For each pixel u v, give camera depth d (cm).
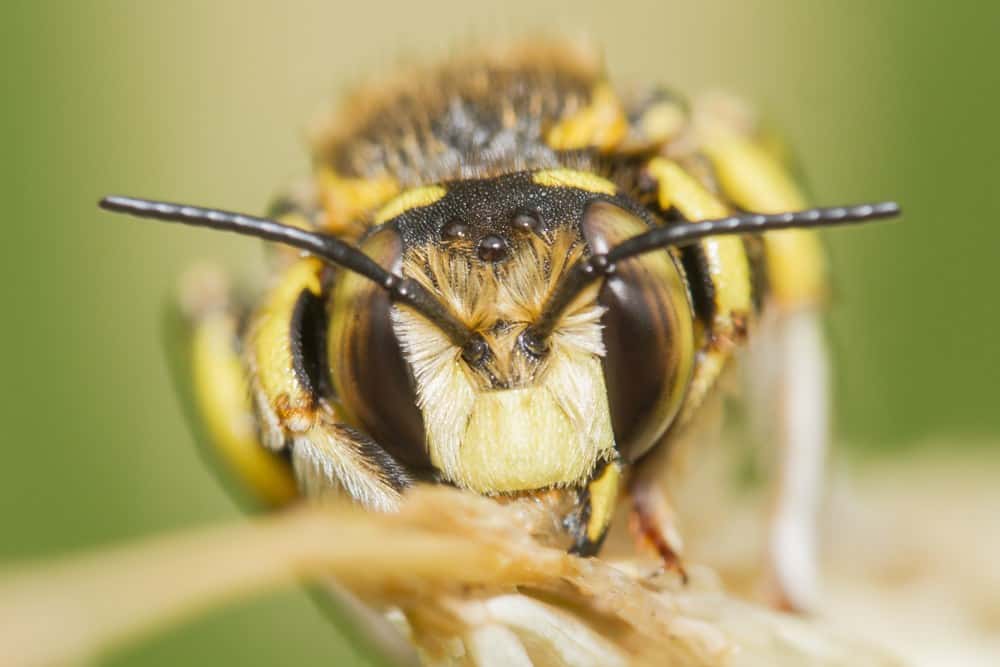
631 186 5
